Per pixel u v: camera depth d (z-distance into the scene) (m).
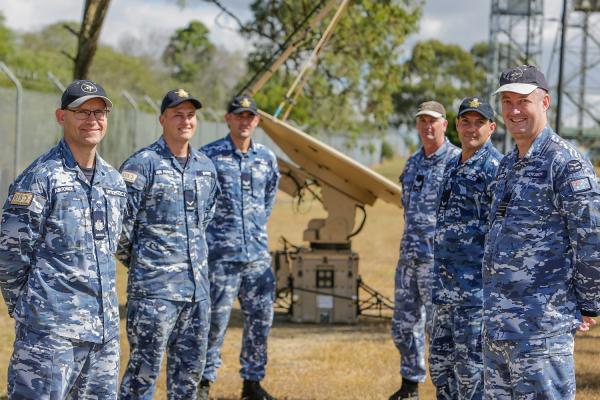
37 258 3.96
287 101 9.48
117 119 17.17
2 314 9.29
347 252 9.70
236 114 6.30
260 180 6.40
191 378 5.30
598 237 3.87
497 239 4.13
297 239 18.44
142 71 55.66
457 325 5.27
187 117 5.12
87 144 4.04
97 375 4.09
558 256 4.00
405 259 6.25
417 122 6.27
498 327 4.08
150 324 5.04
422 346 6.30
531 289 4.02
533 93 4.02
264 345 6.38
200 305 5.23
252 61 21.45
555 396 3.97
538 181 4.02
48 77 15.70
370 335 9.02
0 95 15.09
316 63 22.77
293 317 9.70
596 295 3.93
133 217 5.02
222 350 8.23
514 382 4.07
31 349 3.90
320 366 7.58
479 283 5.22
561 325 3.98
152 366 5.09
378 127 28.78
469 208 5.25
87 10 11.90
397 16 23.06
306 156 9.13
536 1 27.97
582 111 24.69
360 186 9.34
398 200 8.77
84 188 4.05
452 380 5.49
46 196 3.95
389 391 6.75
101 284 4.05
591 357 7.62
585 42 23.20
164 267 5.06
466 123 5.27
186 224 5.14
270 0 21.02
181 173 5.15
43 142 15.90
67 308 3.95
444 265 5.30
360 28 22.92
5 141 15.10
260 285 6.34
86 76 12.06
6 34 48.88
